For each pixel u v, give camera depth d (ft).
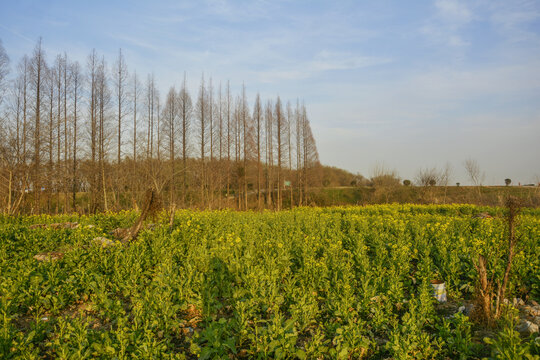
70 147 101.81
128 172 110.63
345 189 169.27
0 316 17.52
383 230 46.55
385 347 17.26
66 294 22.85
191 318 21.36
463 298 24.80
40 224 50.44
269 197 140.05
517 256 27.58
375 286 23.09
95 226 46.09
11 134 80.43
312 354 16.48
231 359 17.15
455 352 17.03
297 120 153.89
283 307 23.06
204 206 120.47
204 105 132.57
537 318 20.17
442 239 35.01
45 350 17.33
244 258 29.07
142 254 29.30
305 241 35.83
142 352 15.11
